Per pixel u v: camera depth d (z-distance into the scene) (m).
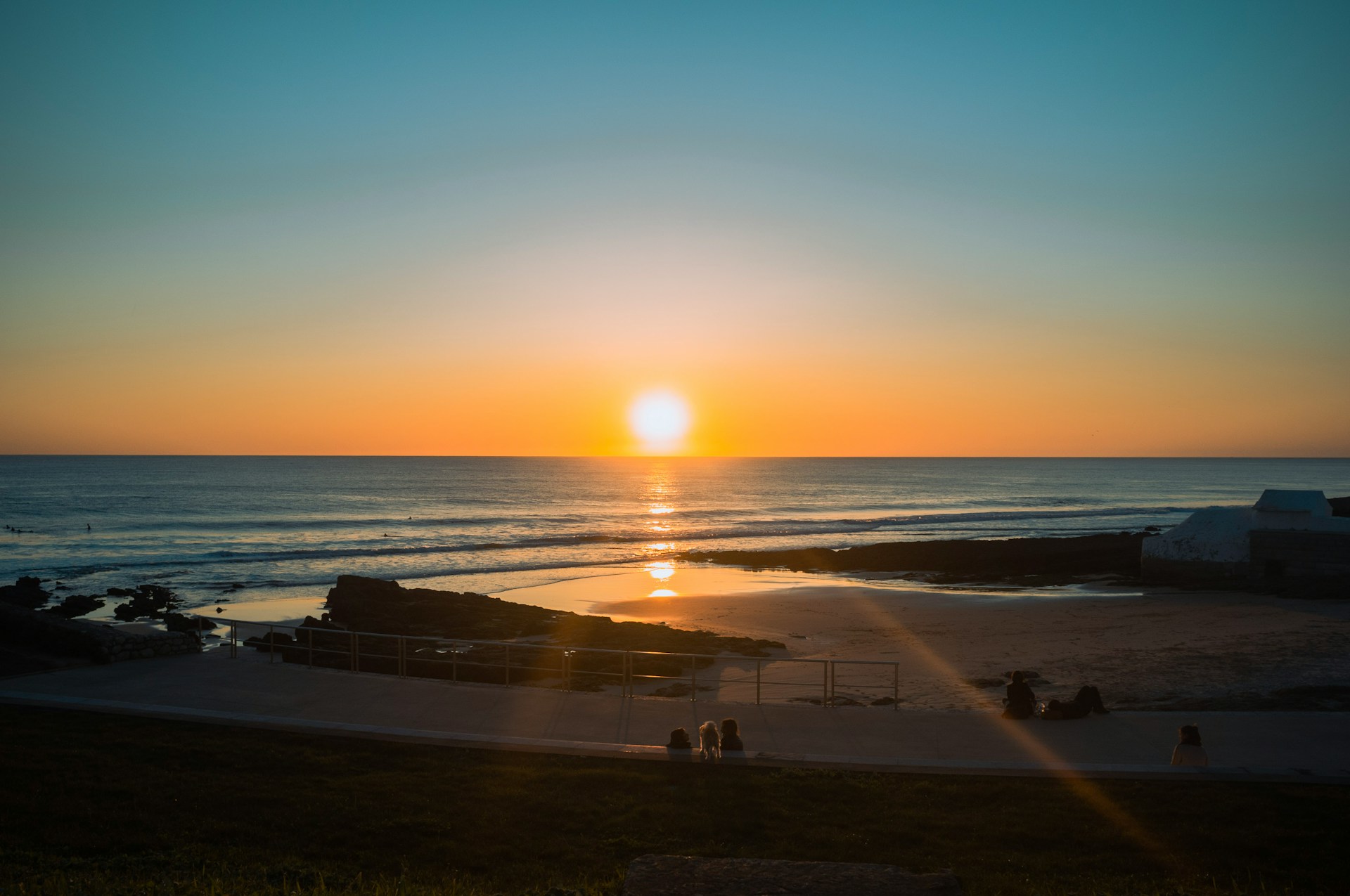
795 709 14.84
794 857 8.87
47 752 11.31
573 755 11.96
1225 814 10.03
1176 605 38.16
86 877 7.72
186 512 101.38
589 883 8.07
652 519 107.00
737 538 87.00
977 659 27.27
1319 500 42.91
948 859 8.89
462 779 10.95
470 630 31.39
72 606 42.88
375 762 11.51
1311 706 17.89
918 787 10.93
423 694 15.00
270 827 9.43
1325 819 9.87
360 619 33.47
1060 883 8.28
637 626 32.34
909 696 21.98
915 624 35.41
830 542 83.00
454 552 70.44
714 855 8.85
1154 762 12.23
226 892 7.52
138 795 10.08
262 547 72.12
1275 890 8.24
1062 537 82.31
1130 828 9.68
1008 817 10.01
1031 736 13.44
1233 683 21.69
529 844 9.16
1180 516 115.62
